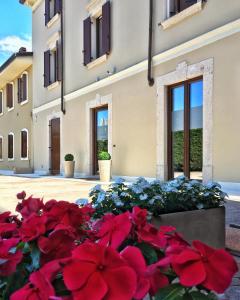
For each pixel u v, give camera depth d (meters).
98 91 12.84
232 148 7.65
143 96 10.47
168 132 9.71
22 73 20.58
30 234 1.19
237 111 7.55
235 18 7.65
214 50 8.11
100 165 11.41
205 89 8.32
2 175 16.80
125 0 11.32
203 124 8.37
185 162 9.18
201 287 0.97
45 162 17.45
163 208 2.91
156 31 9.99
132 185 2.97
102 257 0.91
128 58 11.21
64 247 1.18
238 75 7.54
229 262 0.97
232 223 4.35
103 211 2.60
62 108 15.44
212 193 3.16
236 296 2.25
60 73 15.62
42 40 17.72
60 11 15.54
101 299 0.85
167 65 9.56
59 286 0.97
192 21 8.78
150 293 0.96
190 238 2.87
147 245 1.17
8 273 1.08
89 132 13.55
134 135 10.85
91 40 13.36
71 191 8.50
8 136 23.22
